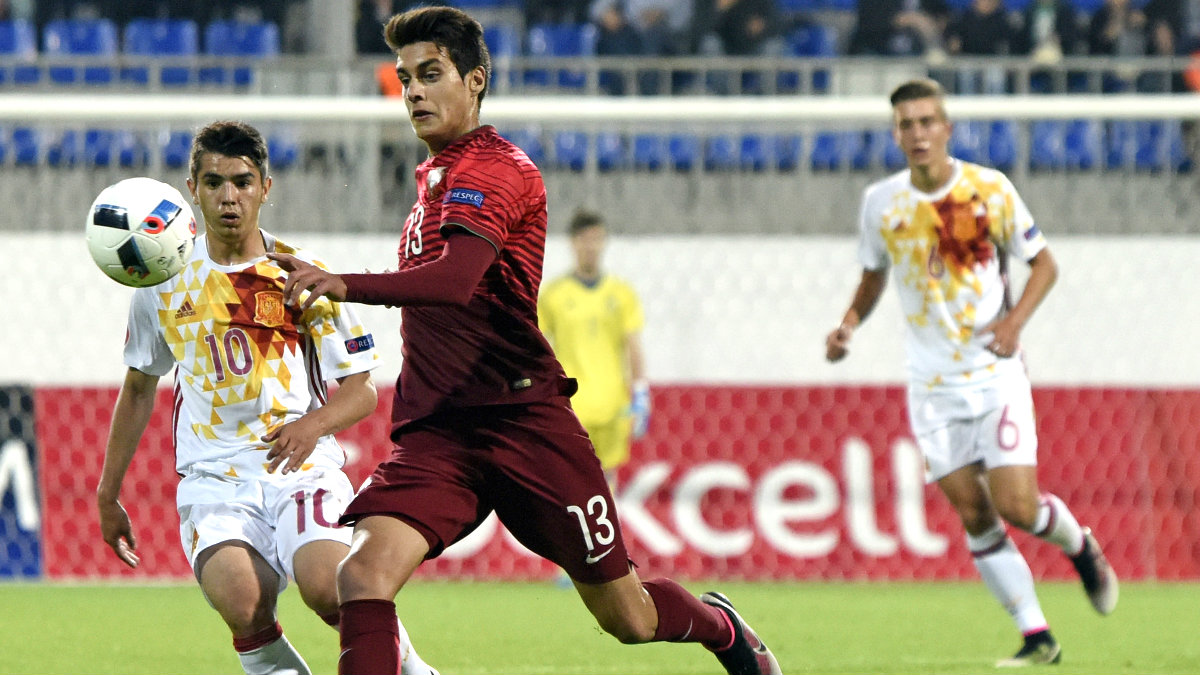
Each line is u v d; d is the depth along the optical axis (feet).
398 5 147.84
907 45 154.61
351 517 41.81
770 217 130.21
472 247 38.73
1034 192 128.67
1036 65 132.16
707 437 110.83
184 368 47.62
